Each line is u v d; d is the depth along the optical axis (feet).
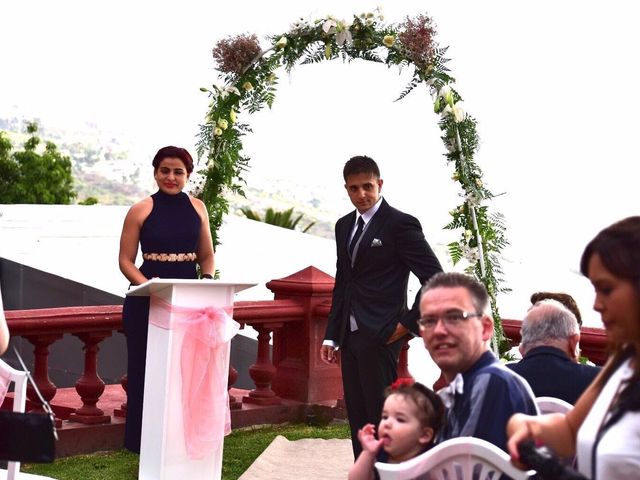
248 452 19.67
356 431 16.21
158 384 15.62
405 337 16.44
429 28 18.66
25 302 36.65
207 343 15.60
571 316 11.76
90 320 18.93
